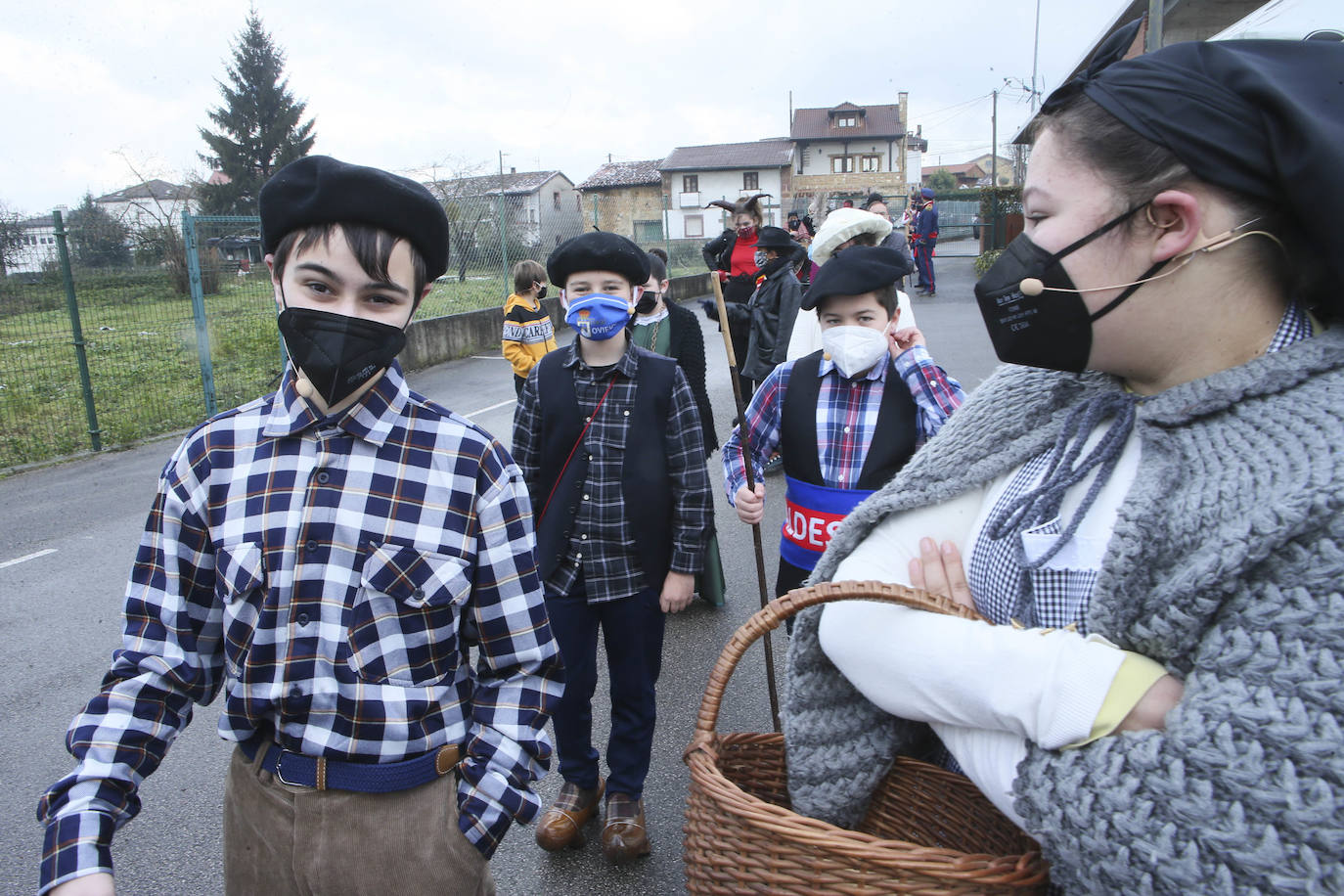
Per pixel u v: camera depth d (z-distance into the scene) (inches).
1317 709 30.0
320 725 50.8
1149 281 38.2
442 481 53.2
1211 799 31.2
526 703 56.1
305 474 51.5
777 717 93.2
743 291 308.7
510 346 253.6
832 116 2404.0
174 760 128.4
